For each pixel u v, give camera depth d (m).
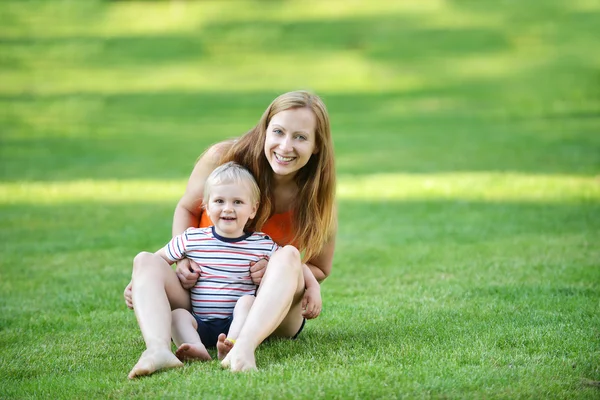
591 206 10.70
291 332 5.08
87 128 21.48
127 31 38.12
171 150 17.97
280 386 3.90
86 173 15.02
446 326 5.29
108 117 23.27
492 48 34.53
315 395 3.80
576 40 35.19
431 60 32.75
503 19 39.34
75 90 27.70
